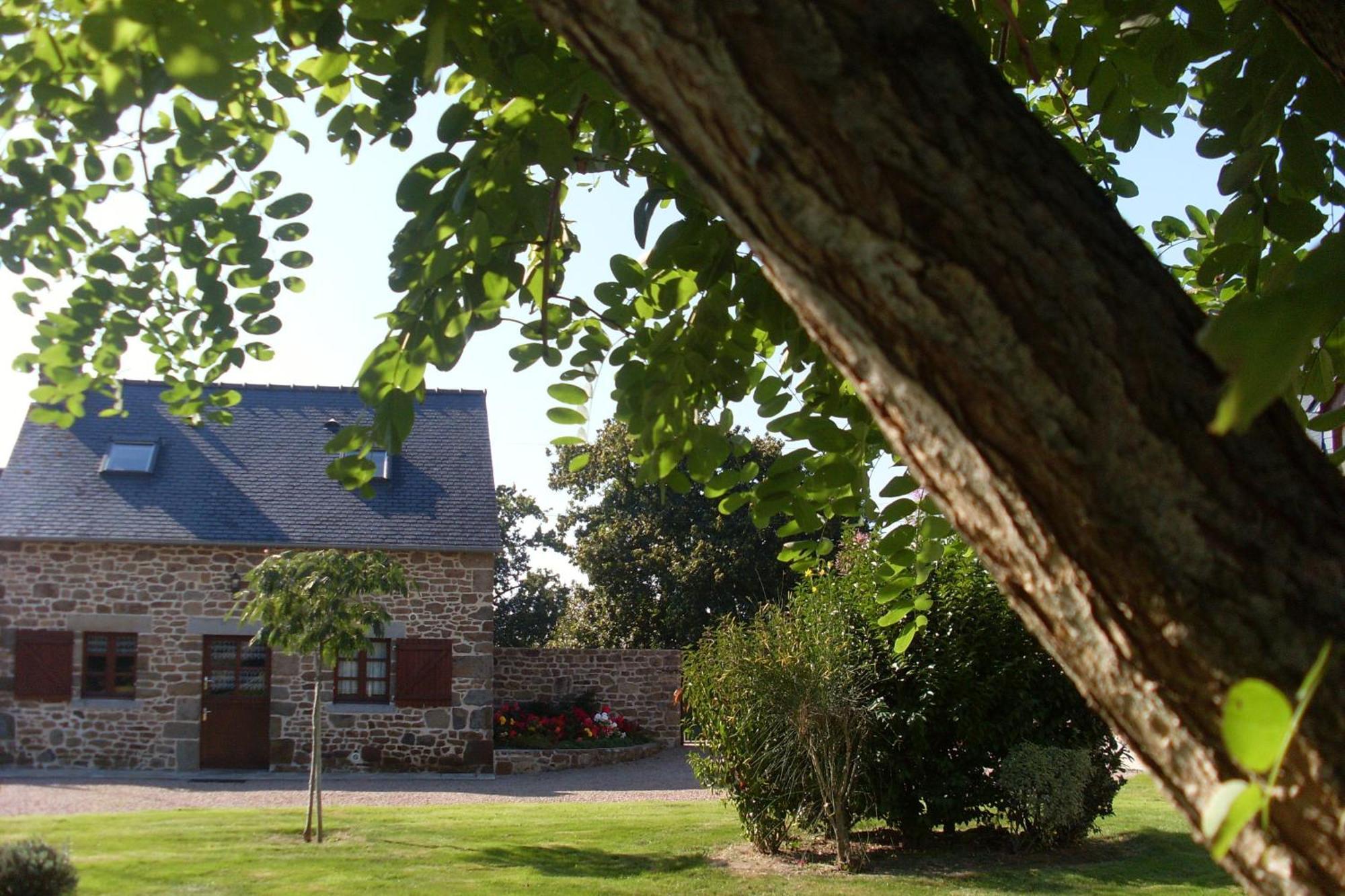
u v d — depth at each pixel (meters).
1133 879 8.00
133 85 2.00
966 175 1.00
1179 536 0.93
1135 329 0.98
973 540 1.06
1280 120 2.85
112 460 17.50
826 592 9.24
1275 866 0.90
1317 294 0.73
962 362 0.98
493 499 18.38
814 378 3.45
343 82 3.17
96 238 3.49
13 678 16.00
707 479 3.56
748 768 9.20
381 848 9.46
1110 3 2.94
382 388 2.92
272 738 16.61
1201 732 0.93
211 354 3.82
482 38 2.63
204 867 8.51
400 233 2.94
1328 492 0.97
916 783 9.05
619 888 7.91
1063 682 9.12
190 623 16.56
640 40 1.07
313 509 17.50
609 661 20.12
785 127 1.01
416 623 17.27
